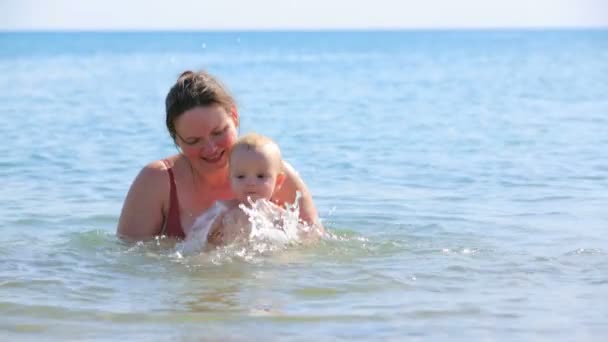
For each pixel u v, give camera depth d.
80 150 6.50
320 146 6.88
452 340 3.50
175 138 4.13
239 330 3.56
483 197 5.10
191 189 4.19
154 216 4.18
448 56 32.06
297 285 3.84
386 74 19.08
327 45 58.09
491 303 3.72
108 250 4.15
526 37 82.25
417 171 5.77
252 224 4.11
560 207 4.88
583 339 3.51
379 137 7.51
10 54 37.06
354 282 3.87
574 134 7.60
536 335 3.53
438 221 4.61
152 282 3.86
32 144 6.84
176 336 3.53
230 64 25.86
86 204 4.93
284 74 19.36
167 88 14.30
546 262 4.05
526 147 6.77
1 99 11.77
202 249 4.08
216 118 4.08
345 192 5.20
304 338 3.51
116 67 23.30
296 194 4.22
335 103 11.30
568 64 22.97
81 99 11.87
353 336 3.53
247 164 4.09
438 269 3.98
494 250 4.18
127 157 6.19
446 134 7.71
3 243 4.27
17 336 3.53
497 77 17.31
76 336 3.53
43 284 3.85
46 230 4.47
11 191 5.18
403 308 3.69
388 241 4.27
